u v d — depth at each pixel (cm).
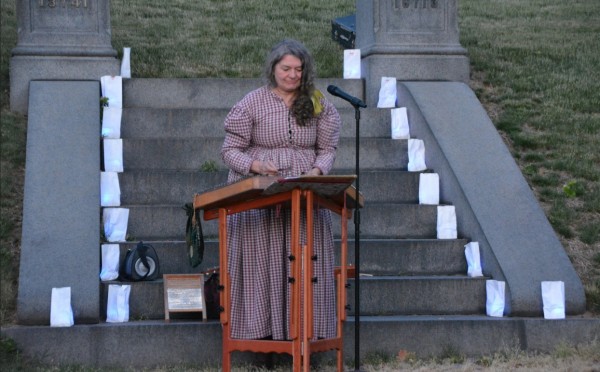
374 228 1132
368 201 1181
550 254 1045
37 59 1306
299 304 755
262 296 806
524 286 1003
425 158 1234
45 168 1091
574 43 1739
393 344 959
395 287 1020
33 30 1323
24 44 1316
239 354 925
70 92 1242
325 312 809
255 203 775
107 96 1277
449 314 1024
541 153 1302
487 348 970
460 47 1400
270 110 820
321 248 809
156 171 1167
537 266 1029
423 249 1083
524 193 1125
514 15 2027
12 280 995
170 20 1897
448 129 1222
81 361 914
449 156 1172
